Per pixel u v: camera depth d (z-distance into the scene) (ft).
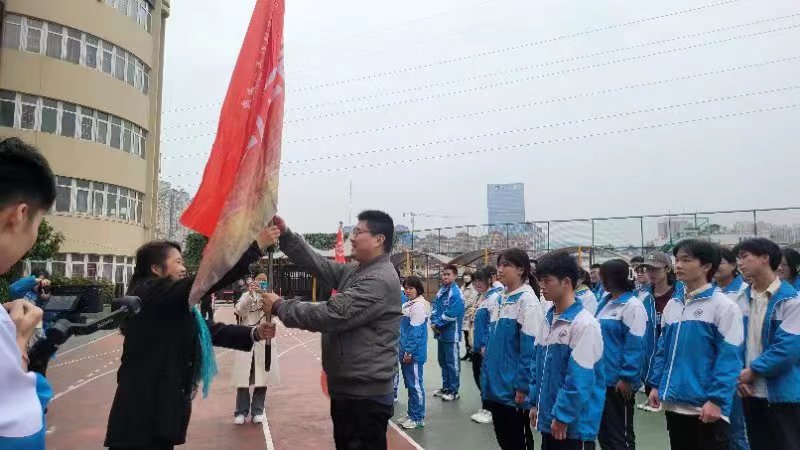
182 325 9.05
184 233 190.80
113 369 35.37
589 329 10.85
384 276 10.51
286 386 30.89
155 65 96.58
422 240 93.40
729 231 69.10
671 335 12.54
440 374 35.27
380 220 10.87
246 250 9.32
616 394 15.38
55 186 4.58
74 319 6.63
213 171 10.00
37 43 75.10
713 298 11.77
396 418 23.63
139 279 9.77
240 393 22.47
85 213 78.69
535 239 83.15
